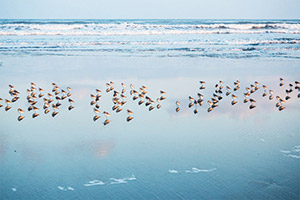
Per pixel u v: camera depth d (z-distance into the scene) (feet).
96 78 98.99
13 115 67.46
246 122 63.41
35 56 136.15
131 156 48.52
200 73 106.42
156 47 164.14
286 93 85.66
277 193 39.19
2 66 114.21
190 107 72.64
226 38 199.72
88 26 237.04
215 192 39.37
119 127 60.39
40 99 79.46
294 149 50.93
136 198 38.11
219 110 70.79
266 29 253.03
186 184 41.01
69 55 139.85
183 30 231.91
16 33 211.41
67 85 91.09
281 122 63.46
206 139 54.90
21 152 49.78
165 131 58.49
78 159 47.57
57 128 59.93
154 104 74.69
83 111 70.03
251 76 103.19
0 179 42.06
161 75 103.14
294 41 184.14
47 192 39.32
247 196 38.63
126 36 209.56
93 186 40.60
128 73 105.70
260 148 51.24
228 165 45.75
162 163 46.37
